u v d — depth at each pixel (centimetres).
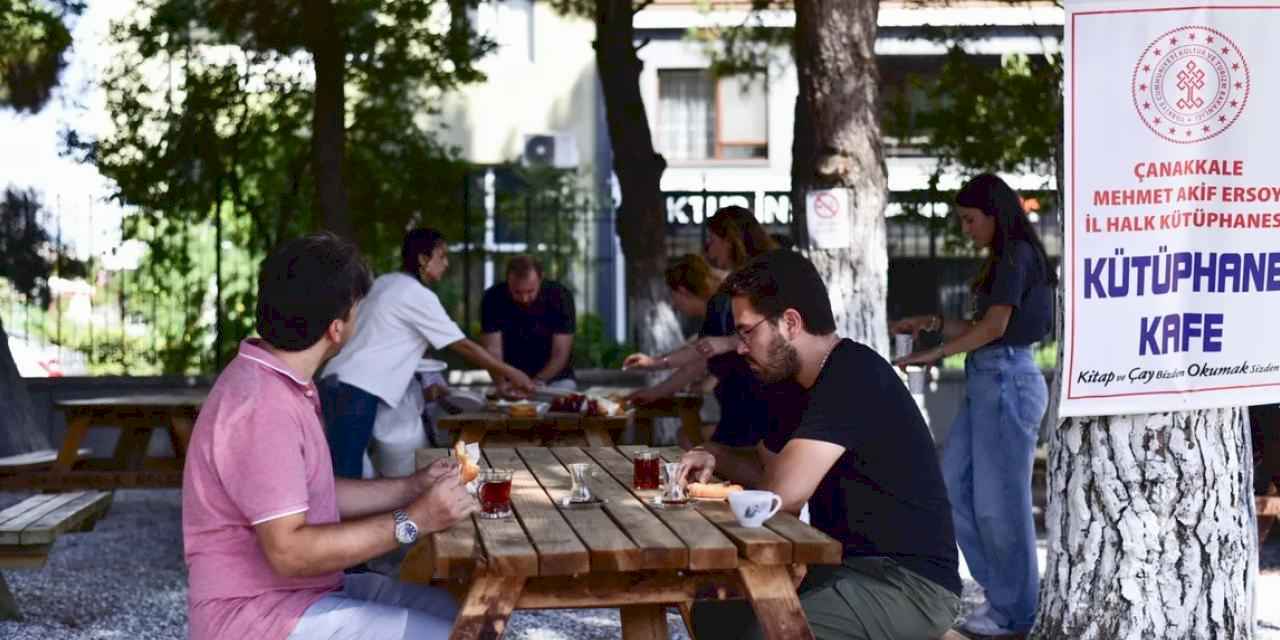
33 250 1235
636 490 435
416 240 729
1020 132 1271
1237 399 459
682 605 433
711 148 2225
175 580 734
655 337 1184
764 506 367
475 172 1509
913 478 396
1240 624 473
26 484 787
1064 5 447
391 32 1263
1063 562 486
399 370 707
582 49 2181
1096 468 475
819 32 763
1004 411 579
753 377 562
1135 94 448
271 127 1305
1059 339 492
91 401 817
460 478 357
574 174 2062
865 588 388
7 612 632
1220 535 469
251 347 354
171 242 1284
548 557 336
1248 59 449
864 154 767
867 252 767
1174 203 452
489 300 891
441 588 416
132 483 794
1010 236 582
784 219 1725
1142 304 454
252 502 338
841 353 403
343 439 697
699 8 1394
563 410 720
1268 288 458
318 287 352
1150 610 470
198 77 1282
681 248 1852
